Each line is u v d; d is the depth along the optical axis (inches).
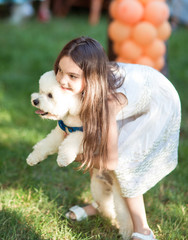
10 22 374.6
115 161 70.3
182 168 116.3
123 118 73.7
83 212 88.9
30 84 194.1
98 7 385.7
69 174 109.5
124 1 117.4
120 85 71.0
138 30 115.7
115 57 131.3
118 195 76.6
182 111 171.9
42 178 105.3
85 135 66.4
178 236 83.3
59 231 82.7
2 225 81.8
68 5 430.3
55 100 63.5
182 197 100.8
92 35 312.2
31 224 83.4
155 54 121.3
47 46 279.4
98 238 81.8
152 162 75.8
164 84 76.8
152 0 117.6
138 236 74.2
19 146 124.4
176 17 313.9
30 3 416.2
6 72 217.8
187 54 276.2
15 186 101.4
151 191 101.8
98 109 65.7
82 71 63.4
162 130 75.6
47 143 72.9
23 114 156.8
